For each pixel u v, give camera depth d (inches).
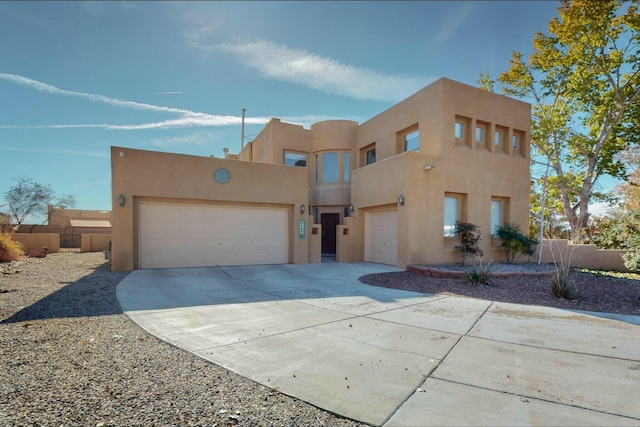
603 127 766.5
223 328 222.2
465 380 146.4
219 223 532.4
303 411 121.2
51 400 125.8
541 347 188.9
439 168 522.9
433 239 518.9
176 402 126.1
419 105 567.8
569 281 334.0
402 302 302.8
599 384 143.3
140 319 240.5
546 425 112.8
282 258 578.9
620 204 826.8
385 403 126.6
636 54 688.4
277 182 567.8
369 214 625.0
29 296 311.6
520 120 618.5
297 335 208.4
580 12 635.5
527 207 619.2
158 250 493.7
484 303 299.7
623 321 243.6
